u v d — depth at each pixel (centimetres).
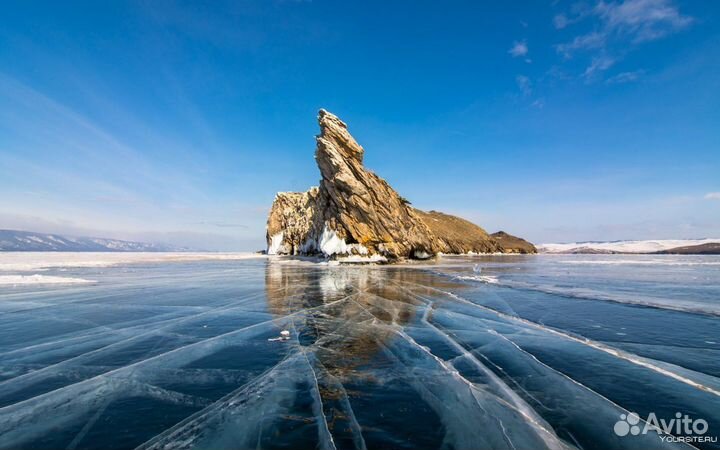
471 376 704
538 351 864
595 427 506
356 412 554
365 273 3231
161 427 512
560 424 516
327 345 936
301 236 8050
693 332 1038
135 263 4856
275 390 641
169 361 807
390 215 5397
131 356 846
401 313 1357
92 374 728
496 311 1377
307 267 4153
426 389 642
